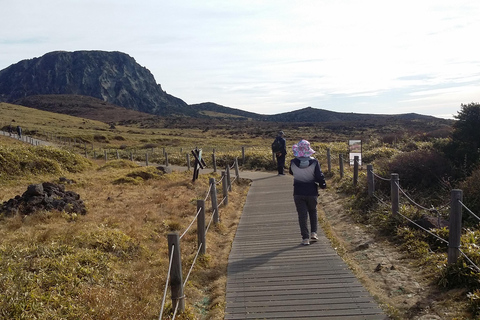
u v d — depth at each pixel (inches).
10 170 800.9
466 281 211.2
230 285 248.4
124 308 209.9
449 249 226.4
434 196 468.4
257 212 470.9
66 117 5118.1
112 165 1036.5
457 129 593.6
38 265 251.3
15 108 5014.8
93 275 249.4
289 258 291.1
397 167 537.0
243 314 207.5
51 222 387.2
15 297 204.4
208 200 536.1
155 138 3016.7
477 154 540.7
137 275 260.2
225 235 377.7
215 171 900.0
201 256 293.3
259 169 1004.6
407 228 316.5
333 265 270.2
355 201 456.1
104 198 558.9
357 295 221.1
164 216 439.8
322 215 436.5
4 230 355.3
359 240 331.9
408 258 273.1
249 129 5177.2
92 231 330.3
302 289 233.6
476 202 401.4
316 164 321.4
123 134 3380.9
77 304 210.4
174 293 206.4
